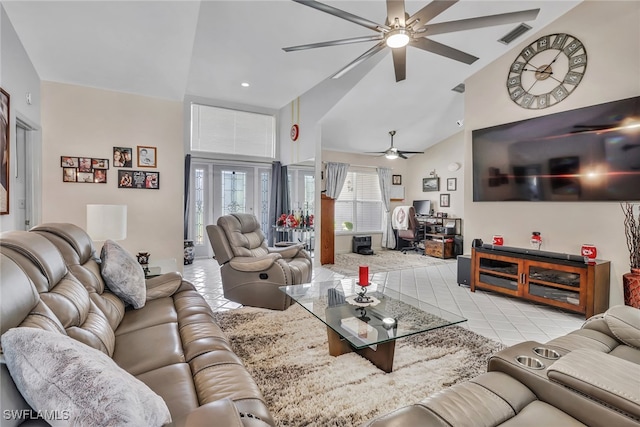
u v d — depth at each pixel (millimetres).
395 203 7961
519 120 3732
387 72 4434
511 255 3561
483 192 4094
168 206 4172
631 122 2887
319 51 4090
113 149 3854
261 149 6773
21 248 1293
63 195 3607
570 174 3295
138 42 3154
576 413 1018
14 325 902
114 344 1537
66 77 3525
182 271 4270
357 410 1643
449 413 982
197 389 1179
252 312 3094
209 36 3717
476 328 2812
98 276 1964
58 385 723
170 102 4164
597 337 1551
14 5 2553
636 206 2896
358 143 6758
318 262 5566
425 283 4418
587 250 3086
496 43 3723
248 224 3869
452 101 5324
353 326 1998
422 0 3145
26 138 3320
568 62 3322
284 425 1530
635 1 2891
